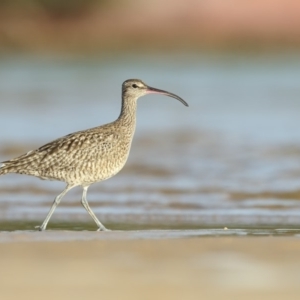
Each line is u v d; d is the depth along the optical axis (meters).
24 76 58.72
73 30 76.50
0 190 20.80
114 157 16.80
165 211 18.16
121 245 13.72
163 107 40.69
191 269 12.19
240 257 12.87
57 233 14.88
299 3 75.69
